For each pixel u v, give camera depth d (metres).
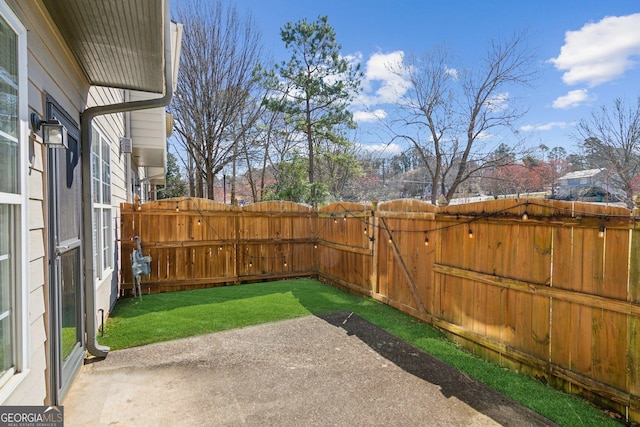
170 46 3.27
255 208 7.01
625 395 2.34
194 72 12.56
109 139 5.18
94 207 4.20
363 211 5.79
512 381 2.91
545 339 2.90
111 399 2.59
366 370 3.09
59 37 2.66
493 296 3.39
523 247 3.10
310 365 3.18
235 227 6.85
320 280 7.23
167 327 4.21
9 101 1.82
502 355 3.26
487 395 2.68
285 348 3.57
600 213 2.49
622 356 2.38
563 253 2.77
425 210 4.38
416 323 4.39
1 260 1.75
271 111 13.81
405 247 4.80
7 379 1.75
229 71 13.07
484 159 14.16
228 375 2.98
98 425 2.26
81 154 3.34
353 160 14.45
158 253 6.21
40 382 2.12
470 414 2.41
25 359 1.89
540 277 2.95
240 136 14.23
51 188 2.34
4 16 1.71
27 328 1.90
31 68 2.08
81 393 2.67
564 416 2.39
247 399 2.60
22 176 1.88
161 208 6.20
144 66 3.44
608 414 2.41
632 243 2.32
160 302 5.41
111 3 2.30
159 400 2.58
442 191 14.55
